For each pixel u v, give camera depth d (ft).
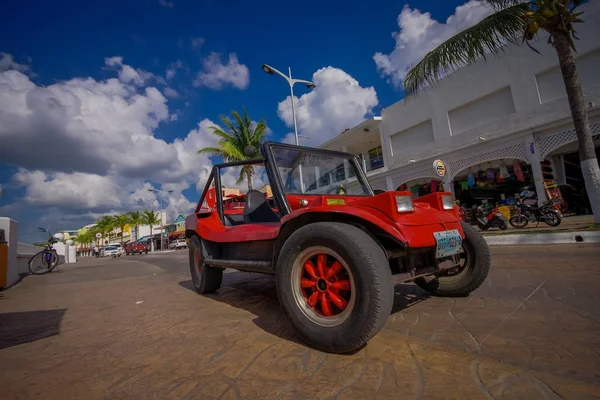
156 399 4.98
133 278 23.17
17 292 18.58
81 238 318.24
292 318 6.96
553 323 7.04
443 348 6.15
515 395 4.42
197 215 14.03
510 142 39.24
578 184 41.73
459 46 25.23
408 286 11.77
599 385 4.54
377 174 56.49
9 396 5.36
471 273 9.41
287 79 54.03
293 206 9.51
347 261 6.14
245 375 5.60
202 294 13.78
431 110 48.57
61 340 8.41
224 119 70.90
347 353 6.22
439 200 8.84
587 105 34.09
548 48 36.81
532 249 19.58
